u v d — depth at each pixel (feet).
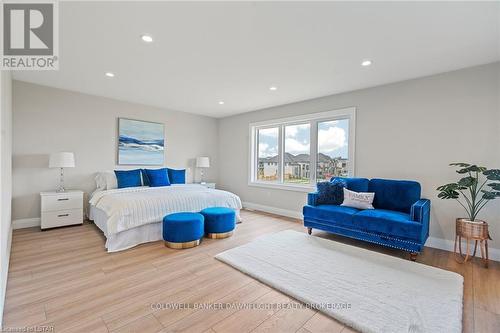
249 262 8.22
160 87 12.41
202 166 18.44
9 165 9.38
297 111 15.17
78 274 7.32
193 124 19.16
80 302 5.90
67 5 5.85
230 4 5.83
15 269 7.57
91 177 14.02
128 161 15.46
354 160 12.61
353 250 9.49
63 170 13.05
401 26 6.69
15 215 11.73
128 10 6.08
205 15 6.30
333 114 13.44
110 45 7.93
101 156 14.40
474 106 9.34
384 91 11.62
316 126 14.56
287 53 8.45
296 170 15.80
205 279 7.15
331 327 5.16
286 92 13.03
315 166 14.60
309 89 12.48
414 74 10.27
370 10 6.01
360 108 12.42
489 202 8.98
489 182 8.95
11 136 10.95
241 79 11.10
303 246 9.87
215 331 4.99
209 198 12.46
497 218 8.86
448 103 9.91
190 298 6.16
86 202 13.84
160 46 8.00
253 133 18.24
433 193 10.25
